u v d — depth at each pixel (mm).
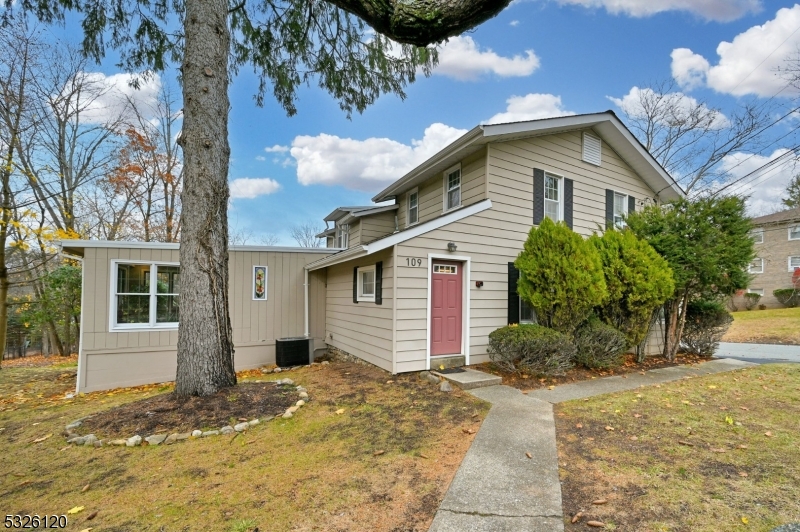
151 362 7625
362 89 7051
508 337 6242
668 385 5945
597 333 6809
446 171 8914
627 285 7375
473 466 3182
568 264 6508
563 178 8766
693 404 4895
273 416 4520
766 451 3420
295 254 9578
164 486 3002
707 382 6137
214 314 4980
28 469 3395
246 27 6500
